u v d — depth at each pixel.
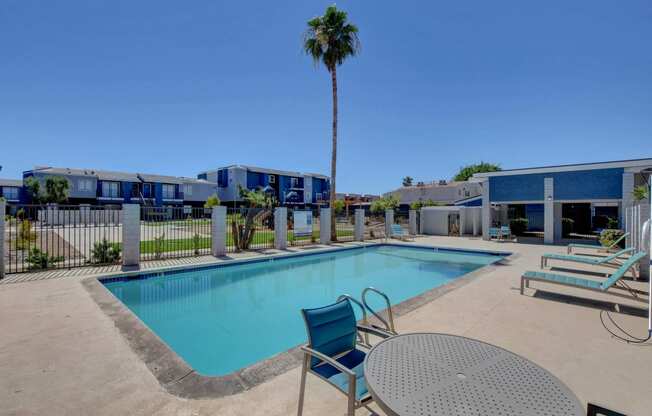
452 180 57.16
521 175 17.33
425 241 17.72
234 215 13.04
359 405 2.00
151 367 3.29
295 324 5.93
